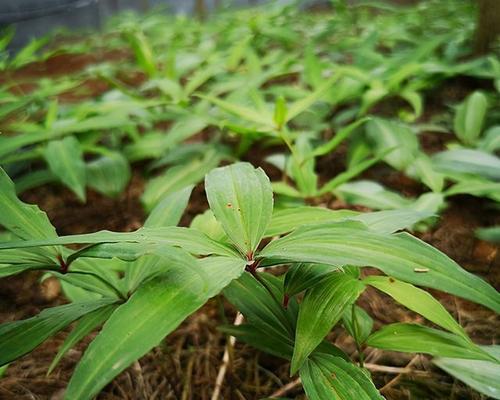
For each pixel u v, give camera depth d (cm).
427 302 28
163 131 97
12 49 195
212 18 208
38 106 92
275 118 52
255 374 41
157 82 87
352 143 71
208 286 22
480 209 62
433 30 159
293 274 29
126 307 22
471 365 33
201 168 67
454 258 53
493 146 64
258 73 94
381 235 25
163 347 41
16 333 26
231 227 27
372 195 55
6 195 28
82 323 28
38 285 53
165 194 62
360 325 34
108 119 71
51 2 219
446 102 99
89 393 19
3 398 39
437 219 54
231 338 45
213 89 90
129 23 163
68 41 215
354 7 173
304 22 189
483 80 102
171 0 308
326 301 27
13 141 63
